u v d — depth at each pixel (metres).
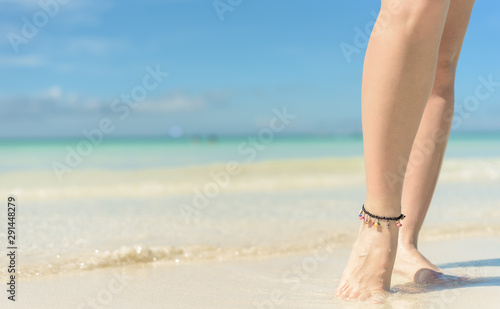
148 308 1.28
